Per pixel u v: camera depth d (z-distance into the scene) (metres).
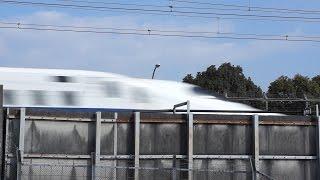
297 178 21.05
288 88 75.69
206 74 82.75
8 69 27.47
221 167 20.52
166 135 20.30
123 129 19.98
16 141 19.06
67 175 19.33
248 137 20.81
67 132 19.53
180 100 28.91
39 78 27.50
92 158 19.28
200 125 20.50
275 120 20.92
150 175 20.02
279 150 20.97
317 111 28.58
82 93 27.77
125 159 19.89
